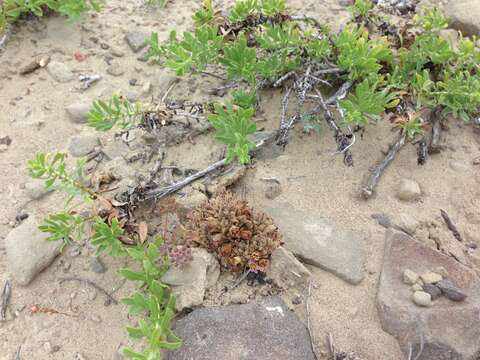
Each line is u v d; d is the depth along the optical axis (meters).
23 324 0.35
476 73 0.48
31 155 0.45
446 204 0.42
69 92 0.50
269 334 0.33
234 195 0.41
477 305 0.34
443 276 0.36
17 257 0.37
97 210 0.39
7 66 0.52
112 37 0.56
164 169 0.42
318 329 0.34
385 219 0.40
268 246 0.36
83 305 0.36
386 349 0.33
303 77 0.44
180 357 0.32
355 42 0.45
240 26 0.50
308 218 0.39
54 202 0.41
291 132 0.45
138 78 0.52
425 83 0.43
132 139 0.45
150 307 0.31
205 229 0.36
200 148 0.44
